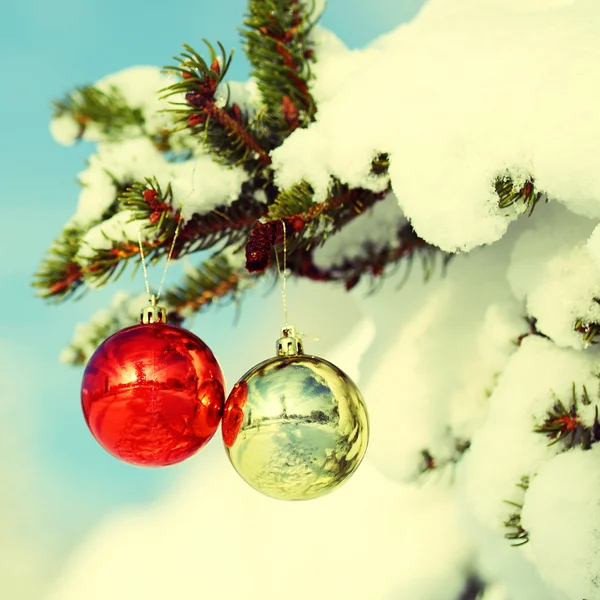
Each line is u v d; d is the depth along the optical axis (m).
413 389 0.76
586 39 0.65
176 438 0.65
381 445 0.76
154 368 0.64
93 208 0.76
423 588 0.94
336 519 1.07
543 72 0.65
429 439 0.75
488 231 0.64
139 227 0.70
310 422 0.64
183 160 0.80
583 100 0.63
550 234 0.69
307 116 0.73
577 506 0.66
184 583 1.13
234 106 0.71
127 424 0.64
